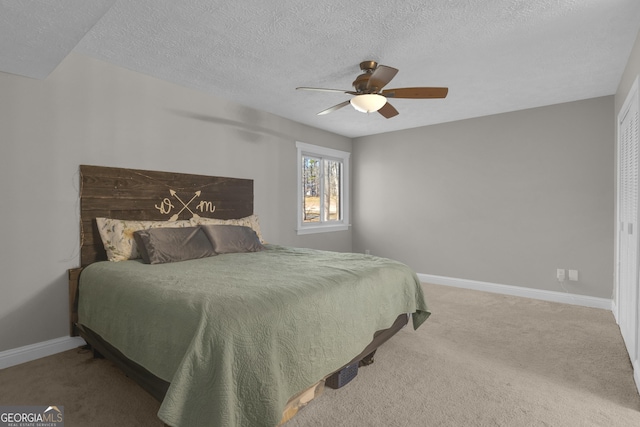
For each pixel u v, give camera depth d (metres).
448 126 4.53
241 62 2.70
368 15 2.02
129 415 1.71
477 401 1.84
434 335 2.79
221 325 1.37
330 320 1.78
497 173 4.16
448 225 4.57
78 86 2.57
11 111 2.27
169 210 3.14
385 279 2.33
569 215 3.72
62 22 1.68
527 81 3.09
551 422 1.66
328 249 5.09
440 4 1.90
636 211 2.17
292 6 1.93
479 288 4.30
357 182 5.49
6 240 2.26
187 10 1.98
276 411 1.40
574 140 3.66
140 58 2.65
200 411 1.27
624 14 2.00
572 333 2.82
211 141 3.52
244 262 2.54
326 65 2.75
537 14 2.00
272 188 4.20
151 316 1.61
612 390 1.95
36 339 2.39
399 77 2.97
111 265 2.39
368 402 1.82
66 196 2.52
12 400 1.84
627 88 2.70
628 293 2.51
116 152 2.79
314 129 4.80
